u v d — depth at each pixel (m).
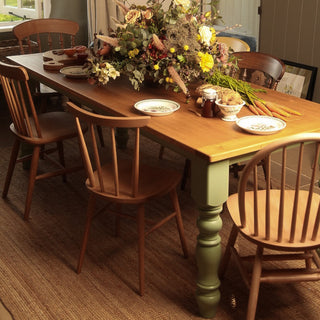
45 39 5.09
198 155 2.03
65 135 3.08
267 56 3.26
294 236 1.99
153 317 2.31
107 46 2.86
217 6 5.57
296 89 4.51
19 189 3.48
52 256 2.77
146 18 2.78
